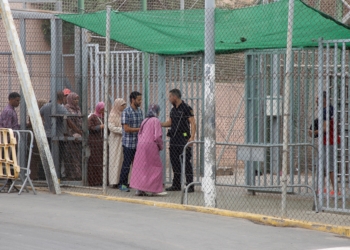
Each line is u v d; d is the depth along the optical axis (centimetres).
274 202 2542
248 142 2777
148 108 2986
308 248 1706
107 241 1764
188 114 2791
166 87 3134
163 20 2444
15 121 2856
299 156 2636
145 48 2877
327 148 2239
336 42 2164
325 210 2262
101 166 2986
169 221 2070
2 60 2978
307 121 2608
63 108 2886
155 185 2677
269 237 1847
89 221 2055
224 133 3434
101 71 3484
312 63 2589
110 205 2391
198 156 2862
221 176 3244
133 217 2136
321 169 2258
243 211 2305
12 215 2134
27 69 2697
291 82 2641
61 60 2870
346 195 2400
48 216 2130
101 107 3052
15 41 2677
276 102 2673
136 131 2834
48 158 2686
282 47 2636
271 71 2688
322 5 2989
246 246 1728
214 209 2219
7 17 2683
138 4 3198
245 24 2309
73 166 2912
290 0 2000
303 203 2516
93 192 2783
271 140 2697
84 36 2862
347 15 2847
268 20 2239
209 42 2255
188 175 2784
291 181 2638
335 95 2205
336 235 1895
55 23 2839
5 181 2797
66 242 1739
